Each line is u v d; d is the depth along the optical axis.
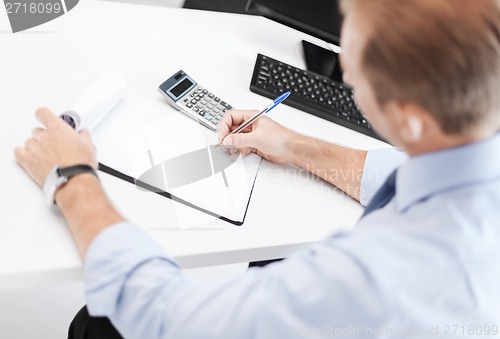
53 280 0.71
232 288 0.57
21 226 0.73
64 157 0.75
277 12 1.11
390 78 0.49
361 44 0.51
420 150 0.56
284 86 1.07
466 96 0.48
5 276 0.68
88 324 0.91
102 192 0.73
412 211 0.55
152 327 0.61
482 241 0.51
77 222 0.69
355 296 0.51
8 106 0.88
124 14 1.14
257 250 0.81
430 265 0.50
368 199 0.92
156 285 0.61
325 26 1.13
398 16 0.48
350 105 1.08
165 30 1.14
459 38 0.46
